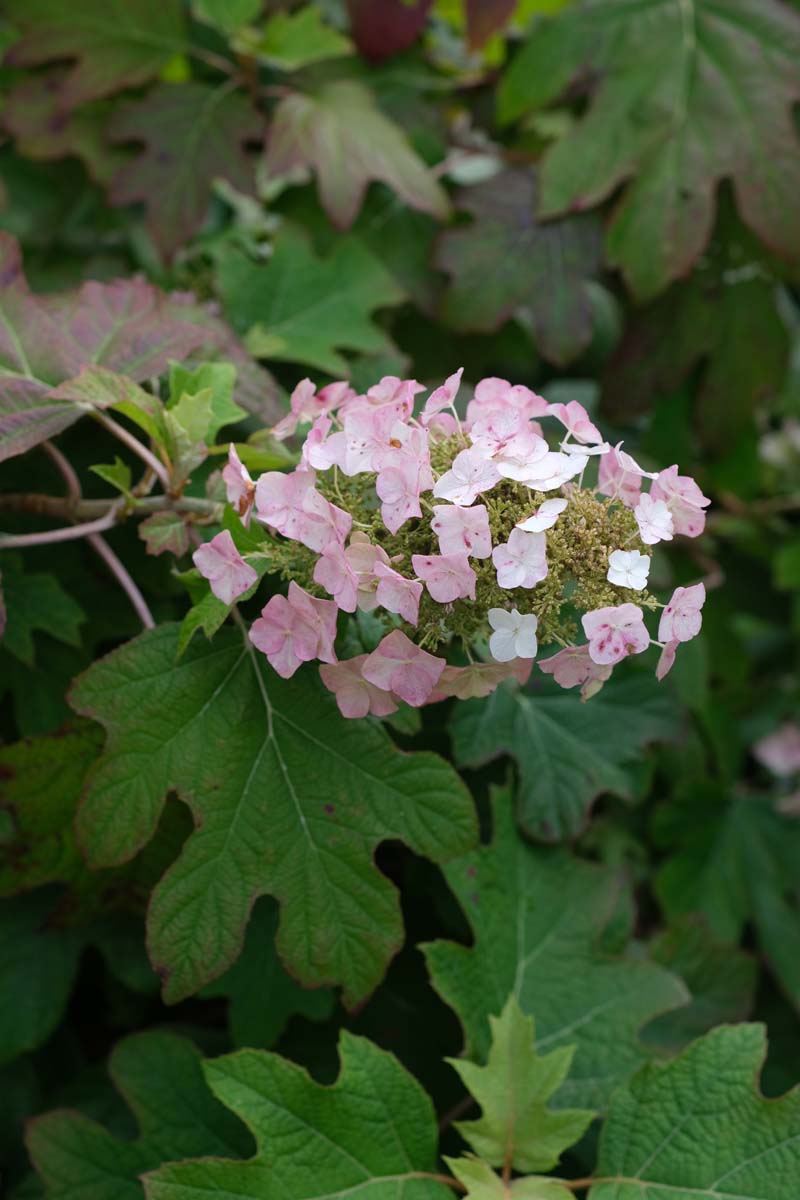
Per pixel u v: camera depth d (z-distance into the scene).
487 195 1.01
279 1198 0.70
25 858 0.78
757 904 1.14
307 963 0.71
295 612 0.65
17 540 0.75
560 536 0.65
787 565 1.26
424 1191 0.72
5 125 1.00
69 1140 0.78
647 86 1.00
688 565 1.17
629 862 1.07
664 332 1.04
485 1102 0.74
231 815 0.71
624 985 0.82
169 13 1.03
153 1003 0.94
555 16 1.02
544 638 0.66
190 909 0.70
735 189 1.00
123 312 0.81
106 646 0.90
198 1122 0.79
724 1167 0.72
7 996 0.84
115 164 1.01
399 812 0.72
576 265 1.01
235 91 1.03
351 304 0.94
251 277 0.94
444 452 0.67
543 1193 0.72
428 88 1.08
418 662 0.64
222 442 0.83
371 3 1.04
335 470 0.67
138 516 0.86
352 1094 0.72
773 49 1.00
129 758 0.70
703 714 1.10
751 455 1.13
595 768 0.86
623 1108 0.74
